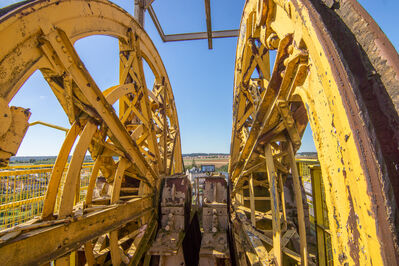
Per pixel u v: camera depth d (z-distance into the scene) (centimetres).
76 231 228
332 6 126
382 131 98
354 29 113
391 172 92
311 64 138
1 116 159
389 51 99
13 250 168
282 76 183
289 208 457
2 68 159
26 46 179
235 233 441
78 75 237
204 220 431
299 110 234
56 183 236
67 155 250
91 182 330
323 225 420
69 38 226
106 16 302
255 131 308
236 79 466
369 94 104
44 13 192
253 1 273
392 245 82
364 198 92
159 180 467
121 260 331
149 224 412
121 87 347
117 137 304
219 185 473
